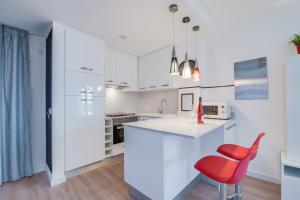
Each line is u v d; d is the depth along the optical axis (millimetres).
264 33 2264
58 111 2268
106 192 2033
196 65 2158
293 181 1609
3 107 2219
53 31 2234
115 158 3234
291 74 1706
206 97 2908
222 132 2080
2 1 1757
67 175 2396
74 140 2418
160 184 1567
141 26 2389
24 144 2387
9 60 2275
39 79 2680
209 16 2307
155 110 4035
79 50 2506
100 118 2766
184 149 1865
